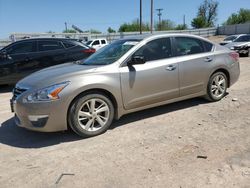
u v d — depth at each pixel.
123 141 4.20
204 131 4.40
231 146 3.81
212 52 5.84
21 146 4.24
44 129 4.17
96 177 3.24
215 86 5.94
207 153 3.64
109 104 4.53
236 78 6.32
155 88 4.97
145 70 4.82
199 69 5.52
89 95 4.32
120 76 4.58
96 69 4.49
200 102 6.04
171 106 5.84
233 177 3.06
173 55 5.26
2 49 8.61
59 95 4.10
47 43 9.09
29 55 8.73
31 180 3.26
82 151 3.94
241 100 6.05
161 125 4.79
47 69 5.10
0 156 3.93
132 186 3.01
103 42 25.62
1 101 7.36
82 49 9.48
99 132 4.47
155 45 5.11
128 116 5.34
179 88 5.29
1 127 5.14
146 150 3.85
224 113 5.23
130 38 5.37
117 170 3.36
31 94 4.15
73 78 4.25
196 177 3.11
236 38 19.23
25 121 4.25
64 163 3.62
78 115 4.27
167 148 3.87
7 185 3.18
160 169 3.32
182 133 4.38
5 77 8.55
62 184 3.14
